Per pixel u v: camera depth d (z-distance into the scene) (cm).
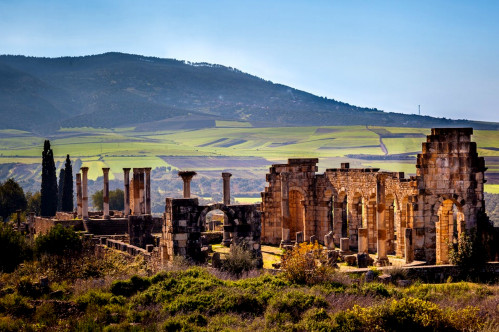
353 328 3703
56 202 12731
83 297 4431
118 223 8494
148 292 4450
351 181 6869
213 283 4516
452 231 5944
